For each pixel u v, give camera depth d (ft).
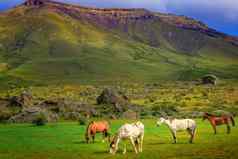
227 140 115.55
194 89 540.11
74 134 140.87
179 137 126.52
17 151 104.42
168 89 568.00
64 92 474.90
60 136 135.13
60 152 101.76
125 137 96.58
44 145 114.42
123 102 261.03
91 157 93.35
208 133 135.95
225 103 326.44
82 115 216.54
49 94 437.58
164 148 103.86
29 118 197.57
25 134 141.59
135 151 96.94
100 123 119.44
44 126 172.76
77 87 605.73
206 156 89.30
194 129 113.80
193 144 109.70
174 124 113.09
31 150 105.70
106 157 92.94
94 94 431.02
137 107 258.16
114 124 181.88
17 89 568.82
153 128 156.66
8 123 194.49
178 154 93.56
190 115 227.20
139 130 98.12
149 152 98.07
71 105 231.30
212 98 379.35
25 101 252.42
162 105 302.04
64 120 206.69
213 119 133.69
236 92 461.78
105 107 250.57
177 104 317.01
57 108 225.15
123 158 90.94
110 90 271.90
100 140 124.67
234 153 91.35
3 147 111.24
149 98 395.96
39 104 236.84
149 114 232.94
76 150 104.58
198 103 322.75
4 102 254.27
